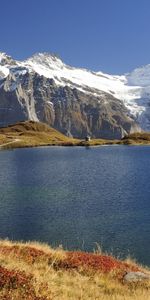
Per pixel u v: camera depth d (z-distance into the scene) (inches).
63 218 2279.8
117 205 2667.3
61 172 5064.0
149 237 1870.1
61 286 666.8
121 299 649.0
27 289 549.6
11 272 596.4
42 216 2337.6
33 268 753.6
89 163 6530.5
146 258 1579.7
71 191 3316.9
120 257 1589.6
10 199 2915.8
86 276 761.6
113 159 7367.1
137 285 748.0
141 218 2257.6
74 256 864.3
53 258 836.0
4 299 503.8
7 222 2192.4
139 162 6579.7
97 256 912.3
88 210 2508.6
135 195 3073.3
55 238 1883.6
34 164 6417.3
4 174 4830.2
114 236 1904.5
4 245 940.6
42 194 3169.3
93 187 3570.4
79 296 631.2
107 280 752.3
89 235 1930.4
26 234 1948.8
